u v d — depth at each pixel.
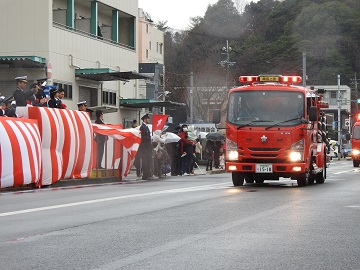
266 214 13.20
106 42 48.19
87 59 45.22
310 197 17.61
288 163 22.17
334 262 8.02
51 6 40.56
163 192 19.47
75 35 43.56
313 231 10.70
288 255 8.46
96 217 12.73
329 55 98.81
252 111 22.55
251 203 15.67
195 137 41.41
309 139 22.97
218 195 18.25
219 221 12.02
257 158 22.27
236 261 8.03
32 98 24.02
